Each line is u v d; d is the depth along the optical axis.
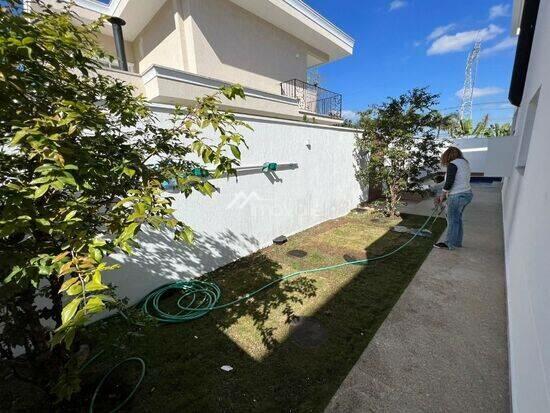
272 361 2.06
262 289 3.13
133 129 2.47
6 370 1.54
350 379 1.87
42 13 1.25
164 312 2.71
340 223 5.92
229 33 7.68
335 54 11.60
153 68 4.88
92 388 1.79
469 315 2.56
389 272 3.51
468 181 3.95
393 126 6.13
